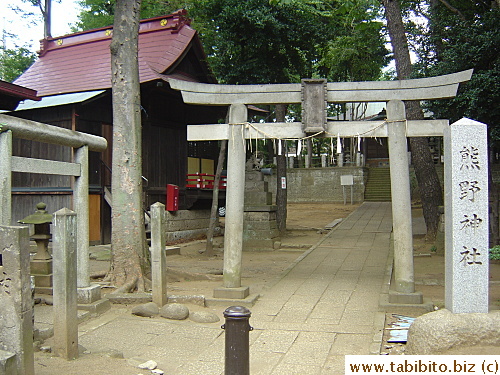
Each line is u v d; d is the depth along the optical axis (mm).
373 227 17656
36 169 6215
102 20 20172
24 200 13625
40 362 4609
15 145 13938
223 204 18531
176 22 15852
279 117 16156
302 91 7750
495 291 8156
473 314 5059
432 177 13617
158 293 7113
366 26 12438
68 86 14328
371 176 30266
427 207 13633
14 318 3814
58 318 4773
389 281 9188
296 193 29516
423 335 4992
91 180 13789
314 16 15672
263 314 7039
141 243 8375
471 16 12375
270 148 29516
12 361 3680
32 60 21859
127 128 8438
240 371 4078
